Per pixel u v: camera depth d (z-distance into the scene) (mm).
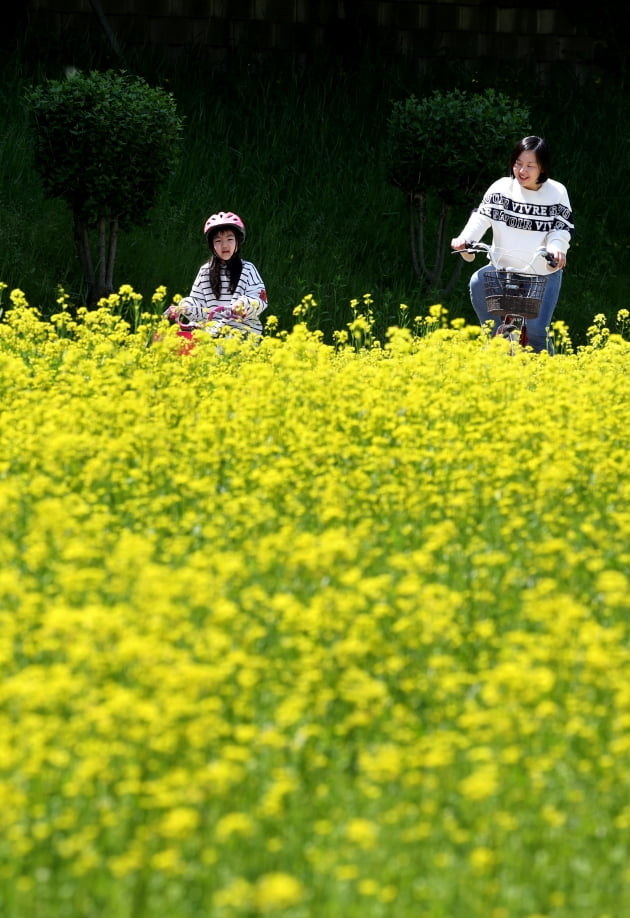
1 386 26812
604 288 52500
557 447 22422
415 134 47188
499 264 34375
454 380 28156
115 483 21250
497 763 12414
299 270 47969
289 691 13852
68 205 43281
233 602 16281
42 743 11820
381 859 10914
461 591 17203
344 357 31531
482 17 64000
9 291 43094
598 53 64500
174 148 42812
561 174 57969
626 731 13203
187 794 11281
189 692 12688
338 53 62438
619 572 18547
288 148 55406
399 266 50750
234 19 61469
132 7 60531
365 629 14836
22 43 57906
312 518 20109
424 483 21266
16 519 19016
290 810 11812
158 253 46781
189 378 28266
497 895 10609
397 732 12836
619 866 11172
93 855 10516
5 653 13648
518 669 13188
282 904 10008
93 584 15883
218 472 22484
